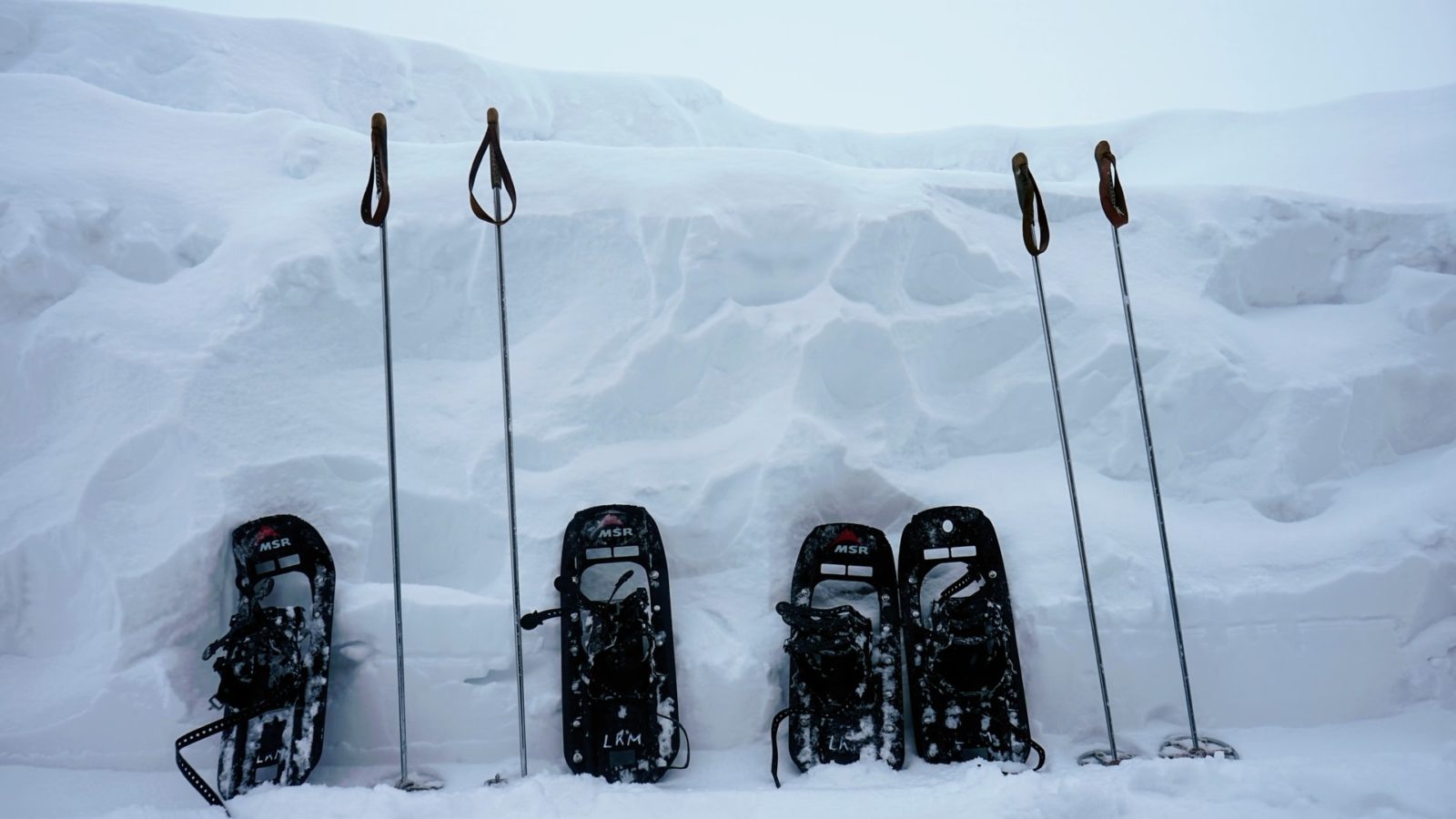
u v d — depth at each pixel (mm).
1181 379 4395
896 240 4582
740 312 4426
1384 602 3676
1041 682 3627
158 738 3295
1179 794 2762
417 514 3945
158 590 3471
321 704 3307
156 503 3695
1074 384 4520
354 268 4488
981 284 4734
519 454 4062
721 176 4793
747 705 3523
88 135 4945
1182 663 3328
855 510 4117
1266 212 5035
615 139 14109
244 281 4250
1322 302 5059
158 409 3801
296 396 4090
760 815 2791
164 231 4543
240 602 3455
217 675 3488
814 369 4297
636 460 4113
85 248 4328
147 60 11102
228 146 5191
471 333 4582
